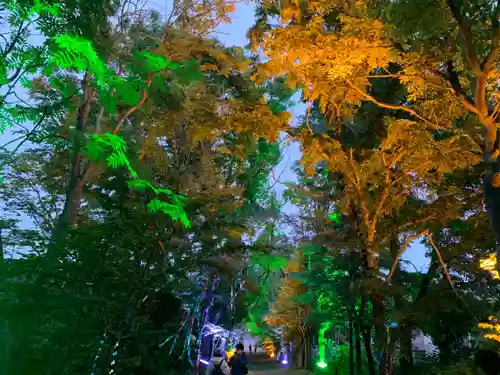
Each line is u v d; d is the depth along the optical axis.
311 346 26.83
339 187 13.75
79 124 9.86
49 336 6.82
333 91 9.55
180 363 12.84
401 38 8.03
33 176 11.74
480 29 7.97
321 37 8.58
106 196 8.77
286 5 9.24
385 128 12.15
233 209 16.44
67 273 7.34
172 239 11.71
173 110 12.88
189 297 14.10
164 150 13.89
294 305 24.77
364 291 11.33
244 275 16.88
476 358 4.86
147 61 8.98
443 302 11.16
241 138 12.91
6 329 6.38
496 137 7.24
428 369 11.88
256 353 50.50
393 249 13.45
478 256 12.34
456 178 12.40
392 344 11.50
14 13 5.58
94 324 7.55
